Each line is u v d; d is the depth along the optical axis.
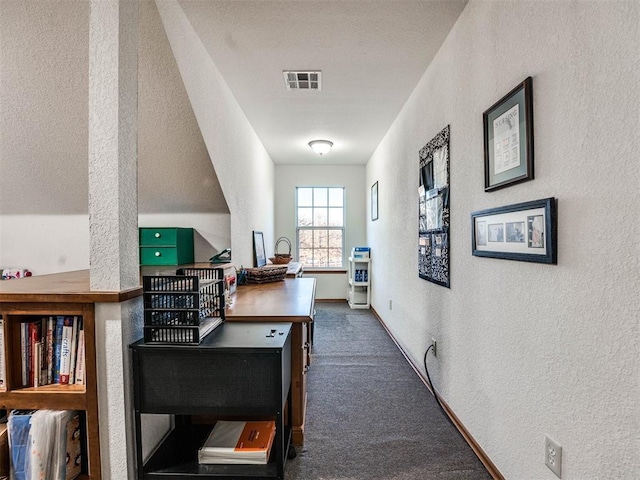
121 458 1.27
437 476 1.55
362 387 2.46
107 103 1.25
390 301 3.74
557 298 1.11
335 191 5.58
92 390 1.26
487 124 1.51
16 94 1.86
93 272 1.26
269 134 3.89
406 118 3.00
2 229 2.90
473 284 1.71
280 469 1.29
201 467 1.36
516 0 1.32
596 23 0.95
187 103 1.94
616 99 0.89
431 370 2.37
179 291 1.28
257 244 3.82
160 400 1.27
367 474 1.57
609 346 0.92
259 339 1.34
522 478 1.31
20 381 1.29
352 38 2.03
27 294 1.23
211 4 1.73
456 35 1.89
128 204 1.31
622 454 0.89
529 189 1.25
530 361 1.25
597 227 0.95
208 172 2.42
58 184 2.53
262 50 2.15
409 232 2.94
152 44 1.65
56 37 1.64
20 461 1.22
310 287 2.52
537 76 1.20
